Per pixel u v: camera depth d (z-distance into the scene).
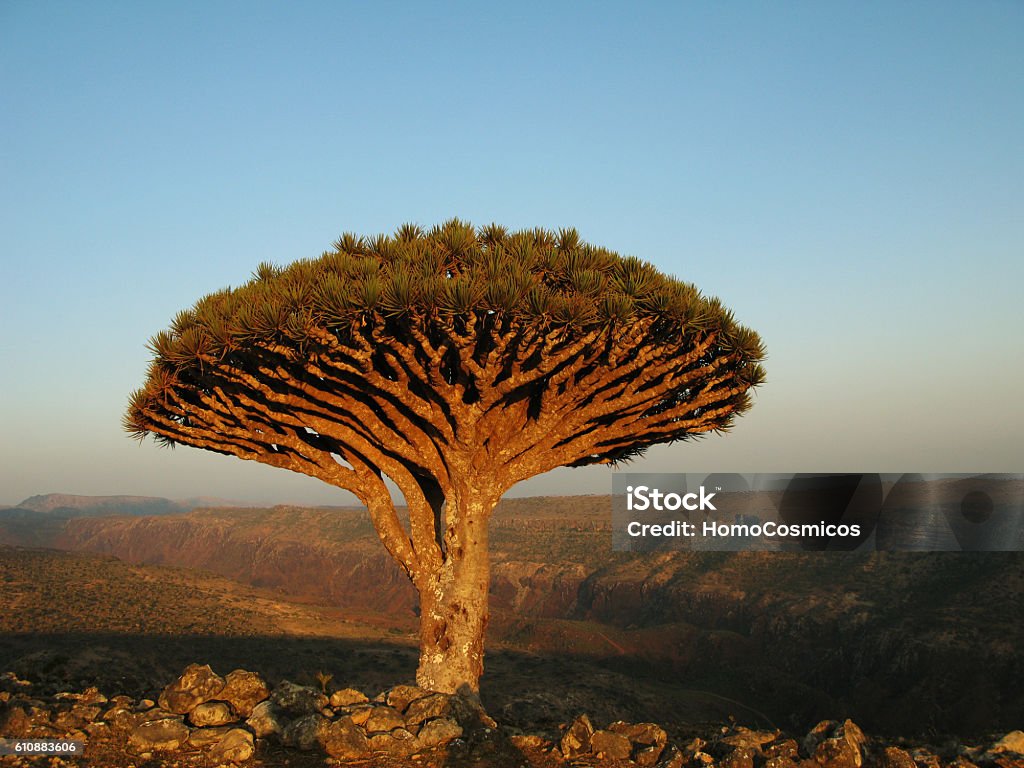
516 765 7.87
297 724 8.12
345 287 9.00
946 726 41.31
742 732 8.56
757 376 10.60
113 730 8.30
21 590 54.88
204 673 8.98
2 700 8.88
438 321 9.07
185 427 10.70
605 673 47.59
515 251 10.06
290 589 141.75
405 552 10.89
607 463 12.48
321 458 10.98
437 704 8.77
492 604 100.88
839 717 46.06
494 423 10.70
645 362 10.20
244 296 9.86
